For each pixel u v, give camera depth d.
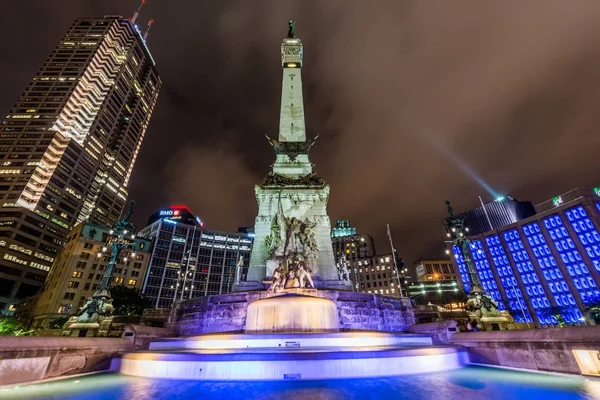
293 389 9.02
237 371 10.48
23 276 96.56
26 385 10.06
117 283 98.00
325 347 13.96
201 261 126.44
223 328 21.06
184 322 22.45
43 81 138.62
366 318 21.91
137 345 15.90
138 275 106.12
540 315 102.81
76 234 92.06
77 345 12.59
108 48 162.12
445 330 16.89
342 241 146.25
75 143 125.31
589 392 8.32
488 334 14.05
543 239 107.31
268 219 32.38
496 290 115.31
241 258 30.42
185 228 127.69
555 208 105.62
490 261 119.06
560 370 10.95
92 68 150.50
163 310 23.53
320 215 32.50
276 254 28.48
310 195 33.75
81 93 140.62
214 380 10.38
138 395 8.61
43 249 103.62
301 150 39.78
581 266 96.62
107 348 13.96
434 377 10.65
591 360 10.08
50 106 130.62
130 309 62.03
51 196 110.50
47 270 103.25
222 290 125.75
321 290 22.34
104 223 135.00
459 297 70.56
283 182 34.97
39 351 11.08
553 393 8.34
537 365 11.72
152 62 190.50
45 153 114.81
